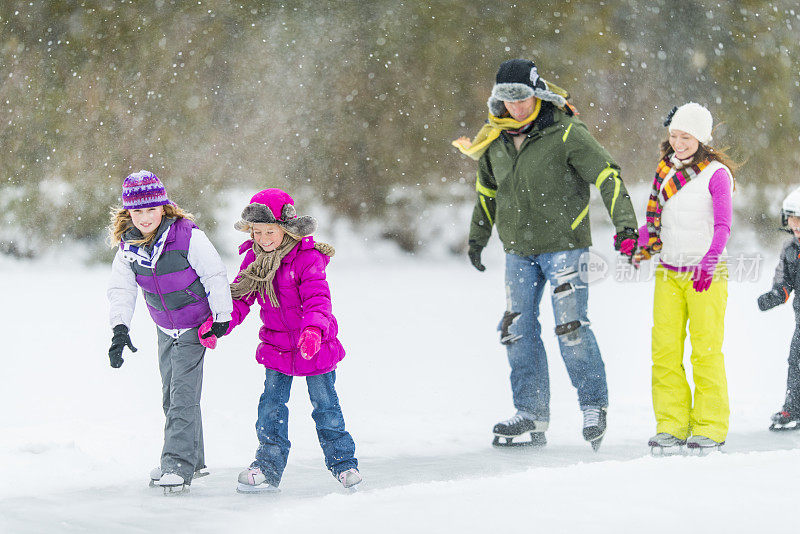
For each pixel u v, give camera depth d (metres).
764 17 51.59
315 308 10.20
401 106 48.22
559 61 49.03
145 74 47.38
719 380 12.31
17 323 26.17
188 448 10.48
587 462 12.09
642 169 47.56
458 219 45.88
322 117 47.81
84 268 40.41
